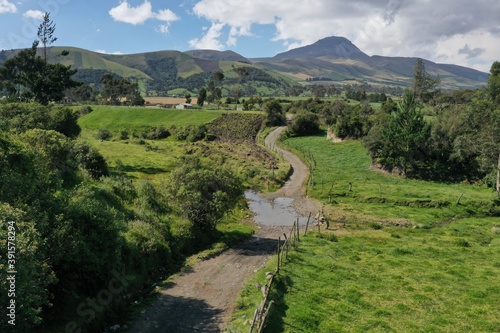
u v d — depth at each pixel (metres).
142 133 135.50
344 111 129.12
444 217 50.38
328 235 39.75
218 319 21.16
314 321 20.66
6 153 18.97
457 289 25.75
